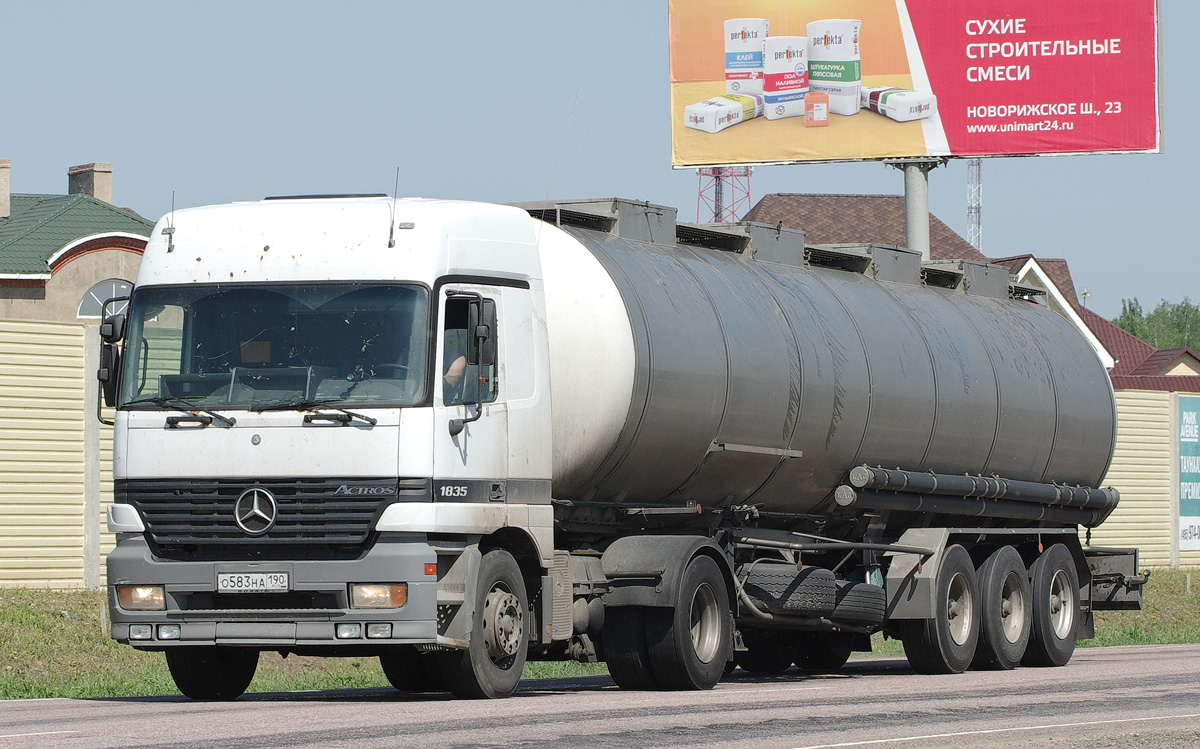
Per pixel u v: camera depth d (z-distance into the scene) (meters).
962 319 40.47
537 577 27.41
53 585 45.16
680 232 34.09
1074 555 43.31
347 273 25.30
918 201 71.12
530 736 20.34
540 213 30.45
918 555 36.47
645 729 21.61
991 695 29.09
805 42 70.19
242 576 24.67
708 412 30.88
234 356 25.27
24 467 44.66
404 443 24.53
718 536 32.81
